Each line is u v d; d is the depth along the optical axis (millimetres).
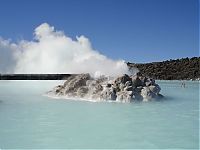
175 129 8703
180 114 11047
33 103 13656
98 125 9133
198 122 9695
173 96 17047
